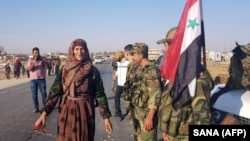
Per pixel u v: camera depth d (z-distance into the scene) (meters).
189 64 2.97
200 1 3.09
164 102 3.17
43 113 3.95
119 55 8.20
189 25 3.07
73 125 3.78
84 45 3.89
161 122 3.15
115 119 8.33
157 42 3.59
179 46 3.14
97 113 9.46
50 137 6.63
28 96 14.16
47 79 25.36
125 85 4.55
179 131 3.01
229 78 3.33
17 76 29.42
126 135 6.74
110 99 12.62
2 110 10.16
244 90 3.16
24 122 8.15
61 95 4.00
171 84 3.17
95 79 4.00
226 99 3.06
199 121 2.84
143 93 4.07
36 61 9.70
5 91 16.59
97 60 71.81
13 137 6.61
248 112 2.69
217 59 62.16
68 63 3.88
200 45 3.02
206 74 2.98
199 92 2.87
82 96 3.86
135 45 4.25
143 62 4.26
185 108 2.97
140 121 4.16
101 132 7.02
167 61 3.21
